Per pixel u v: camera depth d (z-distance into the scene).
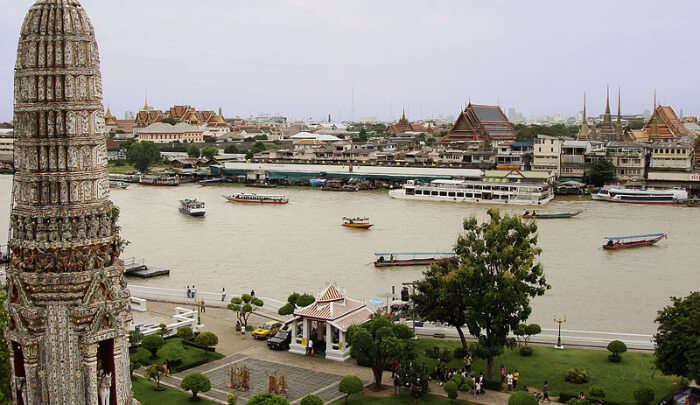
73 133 34.53
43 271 34.44
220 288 114.31
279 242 154.38
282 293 111.31
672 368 63.34
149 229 172.00
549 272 124.50
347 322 78.06
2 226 166.75
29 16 34.44
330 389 68.56
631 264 131.50
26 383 34.81
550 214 190.62
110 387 35.91
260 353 79.25
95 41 35.59
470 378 68.62
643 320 96.00
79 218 34.81
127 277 121.06
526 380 70.75
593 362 75.75
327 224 180.12
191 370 73.31
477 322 72.06
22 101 34.50
